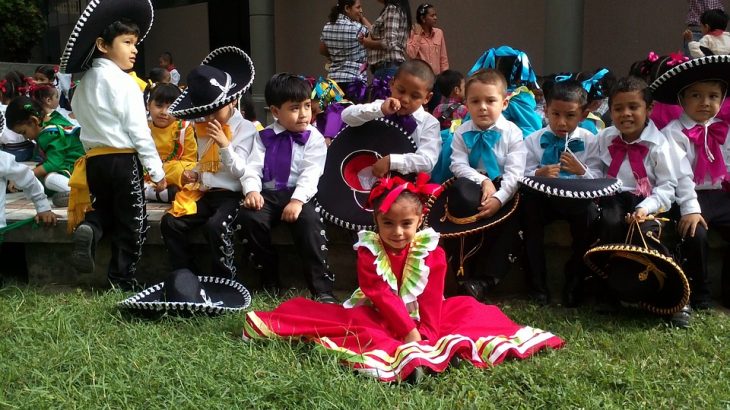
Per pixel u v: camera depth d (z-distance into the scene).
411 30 7.43
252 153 3.71
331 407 2.37
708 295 3.42
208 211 3.75
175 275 3.26
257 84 10.51
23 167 3.76
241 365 2.66
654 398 2.47
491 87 3.56
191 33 13.55
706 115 3.49
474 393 2.49
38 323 3.11
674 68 3.44
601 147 3.61
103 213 3.71
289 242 3.77
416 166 3.67
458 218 3.45
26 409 2.37
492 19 9.12
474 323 2.93
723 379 2.62
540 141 3.72
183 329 3.09
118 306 3.30
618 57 8.26
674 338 3.01
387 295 2.80
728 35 6.28
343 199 3.69
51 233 3.87
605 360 2.76
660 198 3.32
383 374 2.60
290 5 11.76
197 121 3.75
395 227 2.79
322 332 2.86
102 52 3.57
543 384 2.57
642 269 3.16
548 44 7.50
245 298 3.43
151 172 3.56
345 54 7.05
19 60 12.65
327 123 4.84
